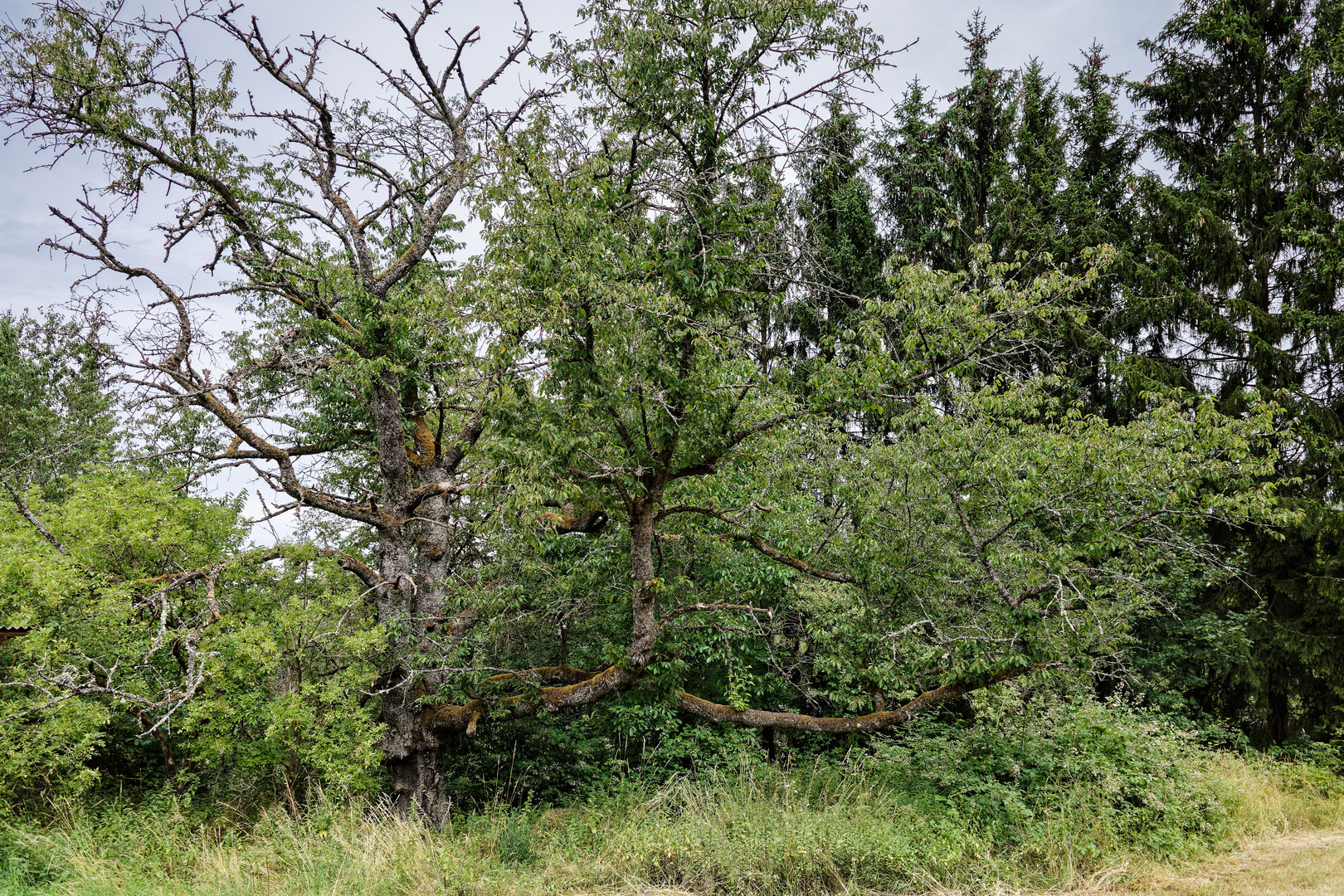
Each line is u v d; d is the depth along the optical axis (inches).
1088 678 433.1
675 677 443.8
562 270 329.1
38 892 302.2
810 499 506.3
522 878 341.4
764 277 422.0
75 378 464.8
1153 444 407.8
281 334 497.4
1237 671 614.2
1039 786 396.2
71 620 400.2
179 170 452.4
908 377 396.5
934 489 399.5
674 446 380.2
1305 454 609.6
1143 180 690.2
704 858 350.0
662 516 412.2
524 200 344.5
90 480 453.4
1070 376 690.2
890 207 824.9
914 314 393.7
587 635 549.6
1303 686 615.5
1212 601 644.7
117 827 373.1
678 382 354.6
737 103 378.9
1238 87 706.8
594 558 470.6
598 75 379.2
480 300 346.3
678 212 370.6
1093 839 356.5
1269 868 337.7
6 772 370.0
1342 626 585.3
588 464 381.7
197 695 426.6
